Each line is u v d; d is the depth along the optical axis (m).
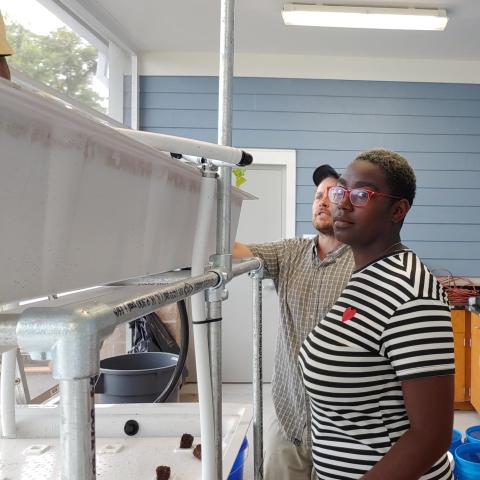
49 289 0.50
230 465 1.11
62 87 3.21
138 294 0.56
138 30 3.96
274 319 4.59
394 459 0.96
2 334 0.42
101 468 1.11
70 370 0.41
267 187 4.57
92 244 0.58
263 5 3.53
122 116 4.25
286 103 4.46
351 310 1.06
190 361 4.42
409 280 1.01
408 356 0.96
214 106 4.46
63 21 3.21
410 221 4.49
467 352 3.92
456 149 4.48
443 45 4.15
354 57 4.45
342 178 1.16
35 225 0.46
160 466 1.07
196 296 0.85
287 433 1.86
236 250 1.93
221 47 1.00
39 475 1.06
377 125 4.47
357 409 1.06
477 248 4.49
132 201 0.66
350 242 1.14
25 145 0.43
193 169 0.85
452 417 0.96
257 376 1.40
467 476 1.80
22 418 1.31
